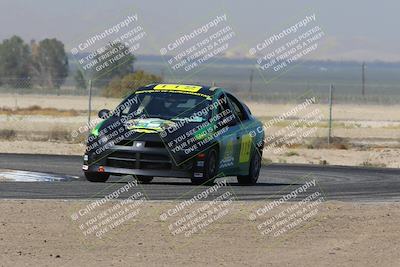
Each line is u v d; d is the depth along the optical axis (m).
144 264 19.33
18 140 60.75
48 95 137.62
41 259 19.41
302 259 20.23
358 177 40.53
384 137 78.88
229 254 20.61
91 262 19.34
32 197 28.05
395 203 29.33
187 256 20.28
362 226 24.41
